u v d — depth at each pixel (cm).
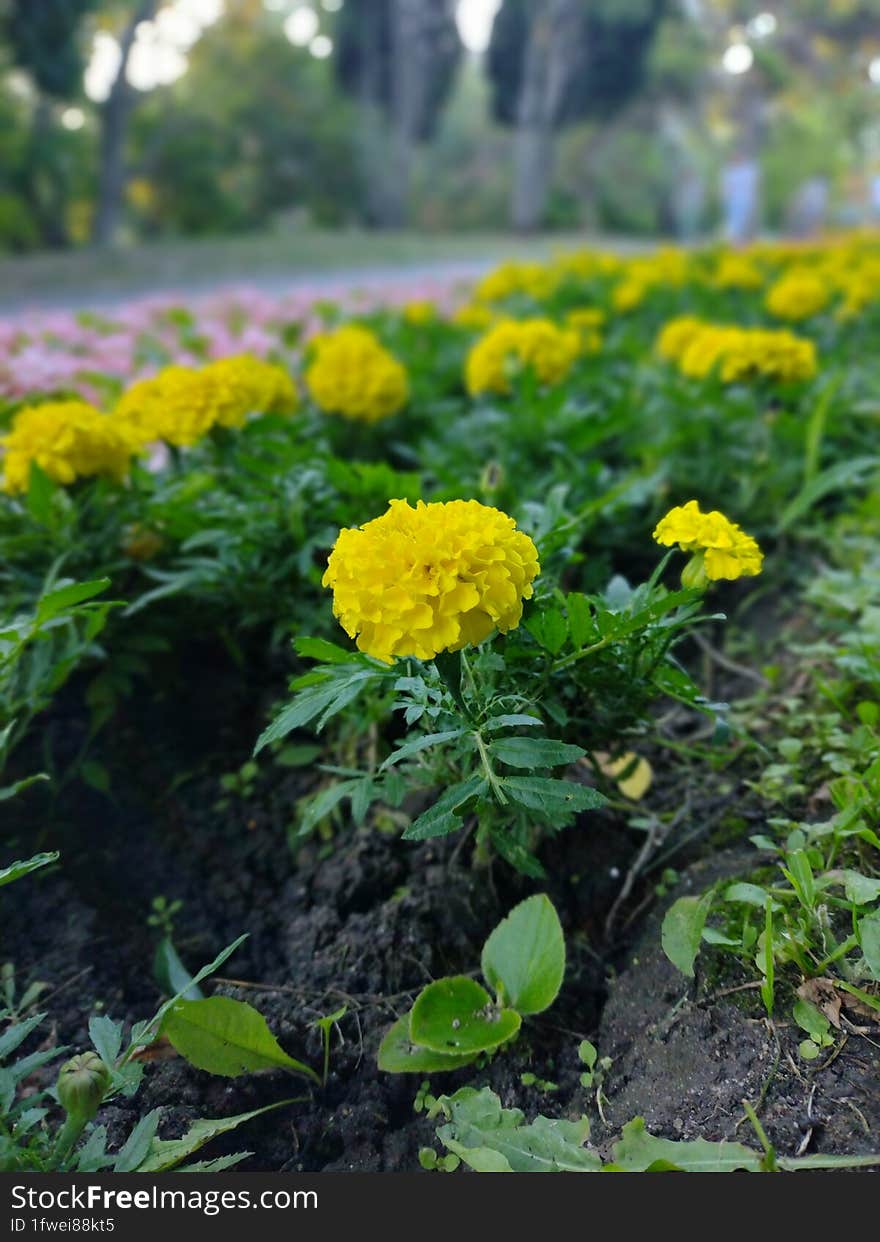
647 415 78
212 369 58
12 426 69
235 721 54
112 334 125
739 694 56
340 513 53
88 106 509
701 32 726
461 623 30
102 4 442
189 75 643
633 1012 37
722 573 35
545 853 43
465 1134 33
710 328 91
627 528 64
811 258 181
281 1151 34
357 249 425
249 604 53
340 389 76
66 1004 39
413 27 650
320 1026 38
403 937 41
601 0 648
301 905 44
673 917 38
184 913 45
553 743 32
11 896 44
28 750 51
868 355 111
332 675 36
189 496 55
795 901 38
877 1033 33
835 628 57
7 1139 30
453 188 883
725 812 45
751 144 755
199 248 404
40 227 487
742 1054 34
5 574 51
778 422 73
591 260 185
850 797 41
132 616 53
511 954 37
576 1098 35
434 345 115
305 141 659
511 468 68
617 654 37
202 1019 34
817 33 691
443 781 39
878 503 69
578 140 807
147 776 51
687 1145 30
